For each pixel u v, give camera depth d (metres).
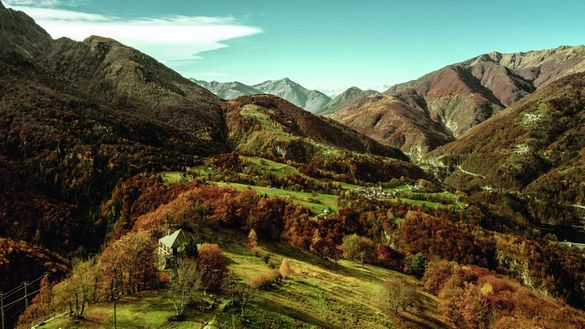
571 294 154.12
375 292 96.81
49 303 70.44
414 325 84.00
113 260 70.50
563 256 169.88
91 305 64.81
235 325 58.97
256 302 70.62
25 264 132.25
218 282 75.19
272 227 140.25
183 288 62.00
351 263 132.50
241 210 139.62
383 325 77.75
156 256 82.19
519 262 161.12
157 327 56.91
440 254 157.12
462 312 99.31
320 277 100.00
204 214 133.88
